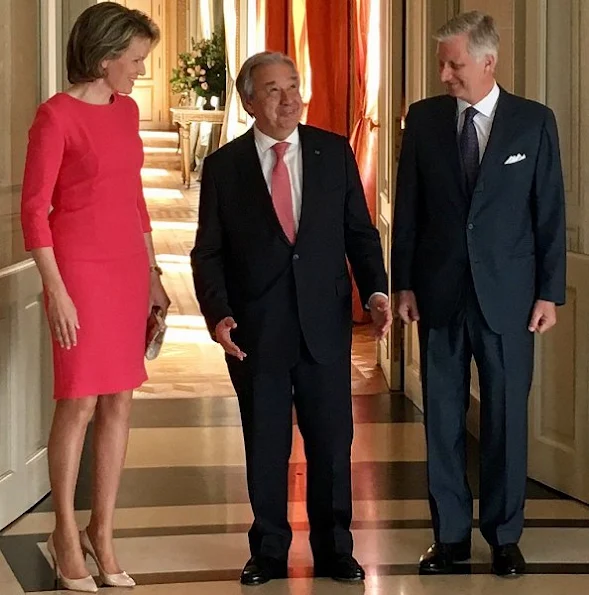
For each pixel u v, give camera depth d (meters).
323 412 3.86
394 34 6.49
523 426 3.99
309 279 3.79
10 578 4.01
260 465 3.90
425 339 4.00
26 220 3.63
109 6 3.72
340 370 3.86
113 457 3.92
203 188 3.90
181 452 5.60
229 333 3.77
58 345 3.76
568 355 4.79
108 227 3.75
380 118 6.99
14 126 4.59
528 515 4.61
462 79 3.81
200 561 4.18
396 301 4.16
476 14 3.82
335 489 3.91
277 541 3.98
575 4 4.62
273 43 10.60
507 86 5.24
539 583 3.92
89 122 3.70
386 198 6.77
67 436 3.82
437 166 3.92
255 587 3.90
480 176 3.85
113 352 3.79
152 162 19.50
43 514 4.69
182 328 8.66
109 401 3.90
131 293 3.82
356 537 4.40
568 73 4.69
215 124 17.03
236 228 3.83
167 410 6.40
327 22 9.05
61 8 5.54
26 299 4.64
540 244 3.94
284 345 3.82
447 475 4.04
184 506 4.81
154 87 23.22
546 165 3.89
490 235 3.88
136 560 4.20
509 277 3.90
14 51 4.61
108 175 3.73
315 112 9.09
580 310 4.67
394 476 5.18
